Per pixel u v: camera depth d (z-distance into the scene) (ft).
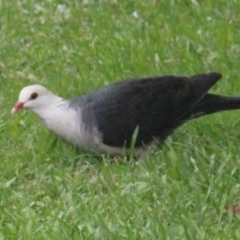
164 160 40.32
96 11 57.82
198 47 52.60
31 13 58.13
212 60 50.96
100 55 52.13
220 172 38.65
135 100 40.78
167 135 41.83
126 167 39.83
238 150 41.04
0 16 57.93
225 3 57.62
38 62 52.21
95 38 54.39
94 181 39.09
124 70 50.37
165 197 37.17
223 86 48.14
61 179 39.52
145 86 41.29
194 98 41.16
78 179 39.37
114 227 35.27
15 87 49.29
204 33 54.08
